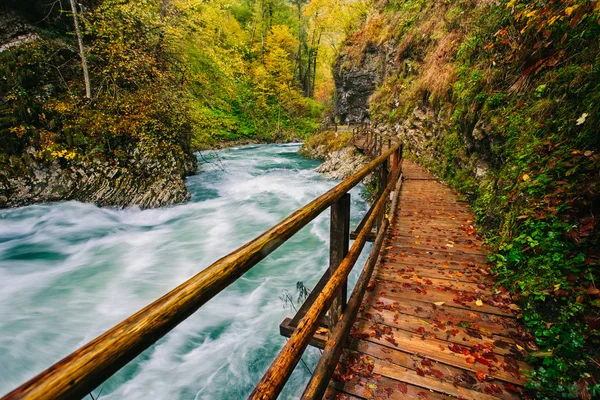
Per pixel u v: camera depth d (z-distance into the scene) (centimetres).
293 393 297
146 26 1066
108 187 923
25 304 489
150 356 374
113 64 1009
